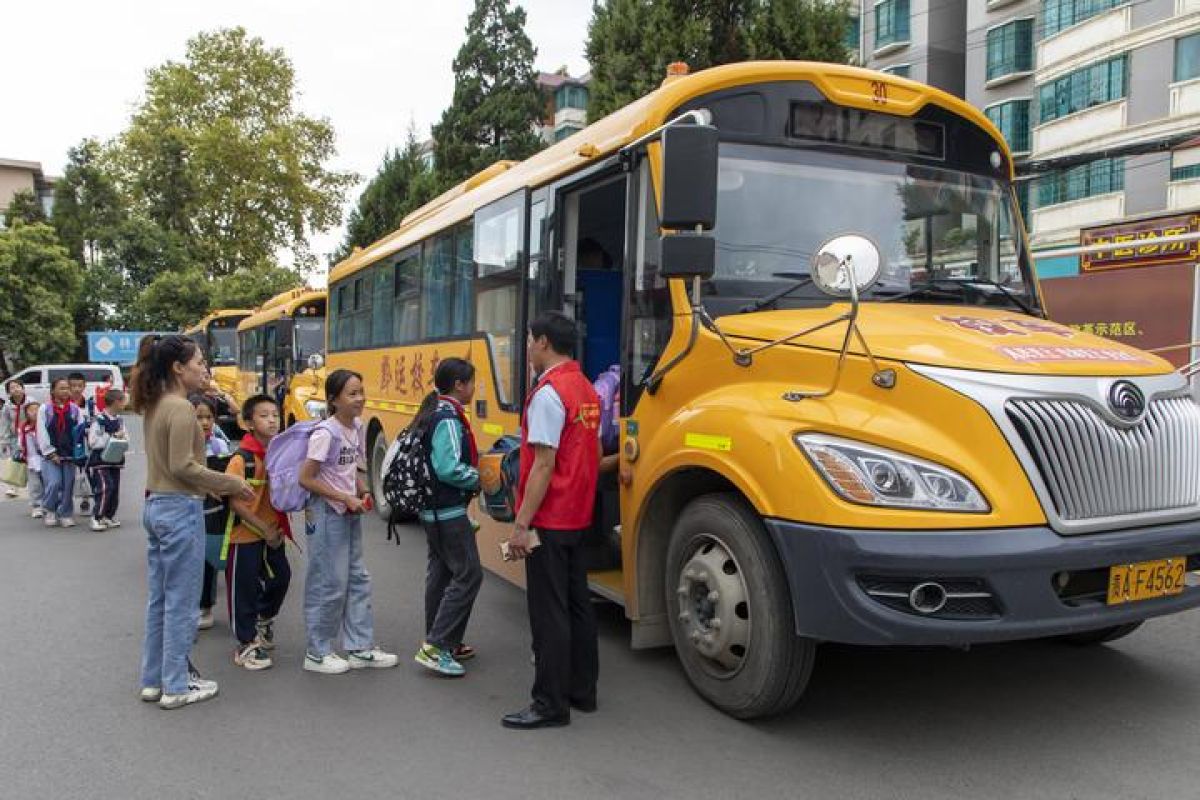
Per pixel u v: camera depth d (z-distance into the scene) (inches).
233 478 183.5
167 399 177.0
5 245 1328.7
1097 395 146.9
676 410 180.4
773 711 159.6
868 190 197.5
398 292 373.7
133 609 255.6
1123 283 404.8
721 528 162.9
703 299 178.5
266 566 211.9
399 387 366.9
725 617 162.6
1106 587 144.3
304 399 525.7
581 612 171.0
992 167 214.5
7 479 447.8
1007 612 136.3
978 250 208.7
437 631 196.4
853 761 149.2
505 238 257.4
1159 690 177.6
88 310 1659.7
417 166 1238.3
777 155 191.3
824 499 141.5
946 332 160.1
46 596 270.7
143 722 173.5
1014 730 160.2
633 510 187.2
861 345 151.5
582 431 165.5
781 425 151.5
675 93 188.5
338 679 197.3
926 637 137.0
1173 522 149.9
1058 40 1001.5
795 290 184.1
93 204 1747.0
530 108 1071.6
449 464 190.1
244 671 203.5
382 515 387.2
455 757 155.4
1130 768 145.0
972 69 1139.9
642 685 185.9
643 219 193.5
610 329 246.2
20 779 149.6
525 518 161.8
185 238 1764.3
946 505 137.1
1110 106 938.7
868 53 1259.8
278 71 1833.2
